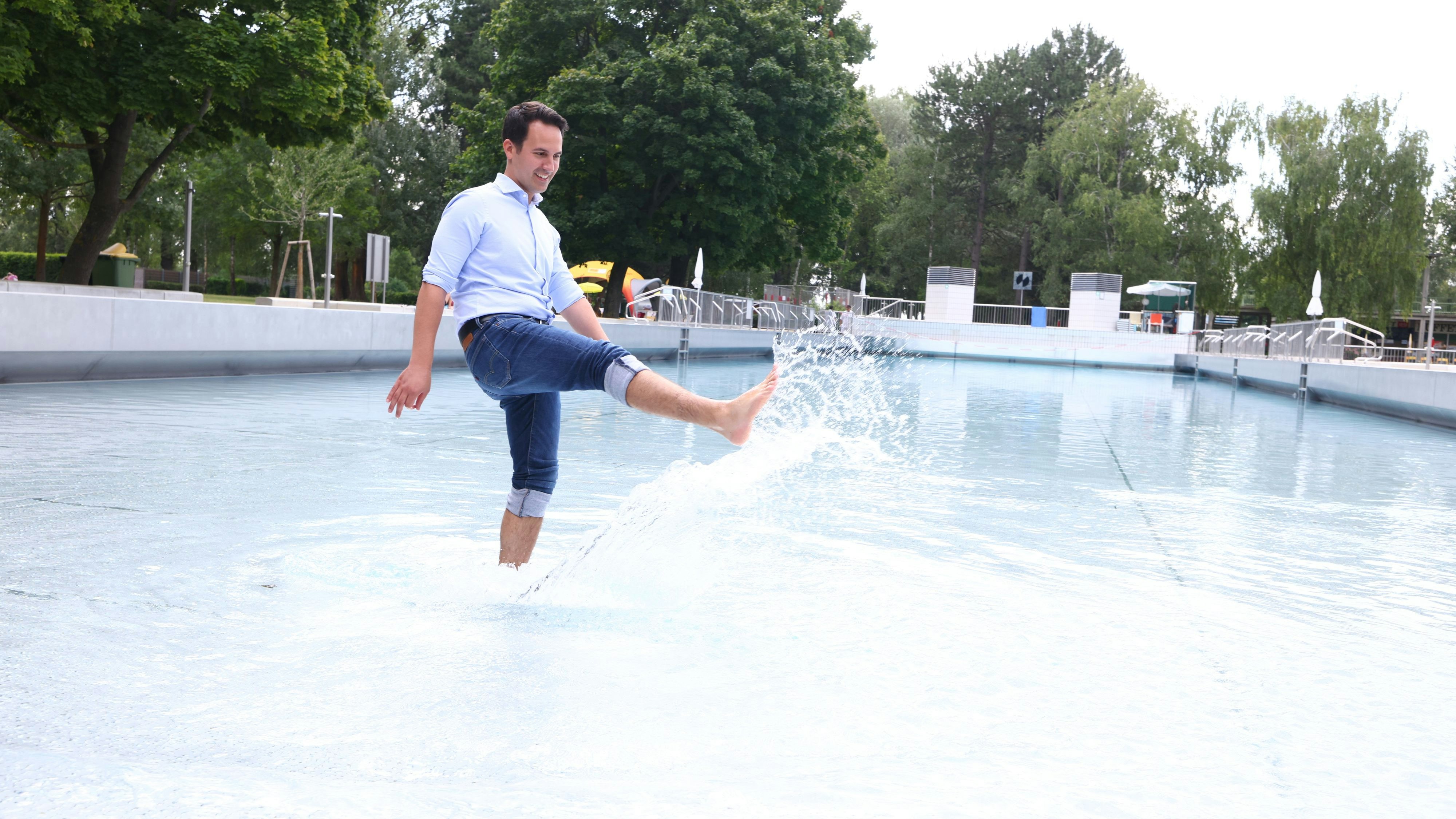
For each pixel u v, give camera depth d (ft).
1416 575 11.45
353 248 133.18
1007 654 7.57
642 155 90.02
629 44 92.89
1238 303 153.28
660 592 8.96
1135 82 152.46
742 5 89.71
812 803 4.89
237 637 7.21
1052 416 35.94
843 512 13.94
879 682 6.79
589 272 87.04
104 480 14.03
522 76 94.94
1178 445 27.66
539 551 10.63
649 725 5.83
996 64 183.62
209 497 13.05
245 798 4.68
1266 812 5.04
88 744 5.25
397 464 16.90
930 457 21.62
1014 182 176.24
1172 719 6.36
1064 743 5.87
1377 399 45.52
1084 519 14.48
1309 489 19.36
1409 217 130.72
